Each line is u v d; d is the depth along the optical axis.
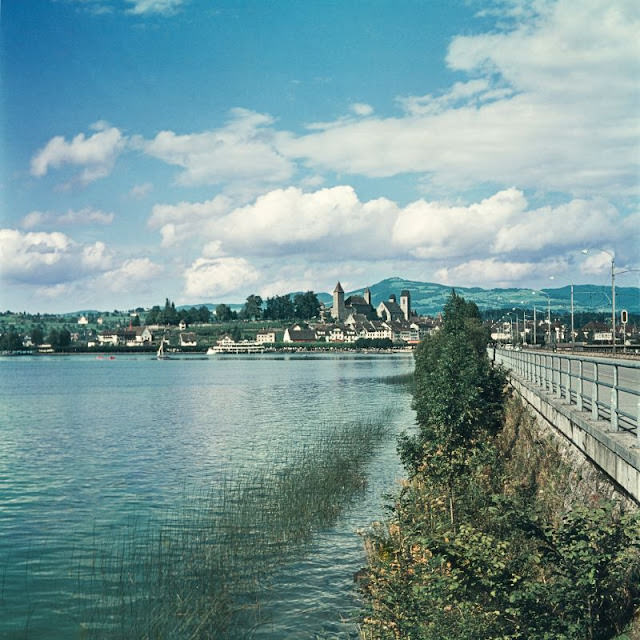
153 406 99.88
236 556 27.33
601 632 12.21
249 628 21.14
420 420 33.97
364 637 19.64
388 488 38.75
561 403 24.41
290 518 32.06
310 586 24.36
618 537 12.38
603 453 16.59
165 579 24.88
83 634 20.52
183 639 20.36
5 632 20.61
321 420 73.81
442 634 14.69
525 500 15.47
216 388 135.50
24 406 103.06
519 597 12.73
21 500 38.78
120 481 43.97
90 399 115.19
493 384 37.16
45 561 27.45
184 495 39.03
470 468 26.73
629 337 199.12
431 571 16.08
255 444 58.00
